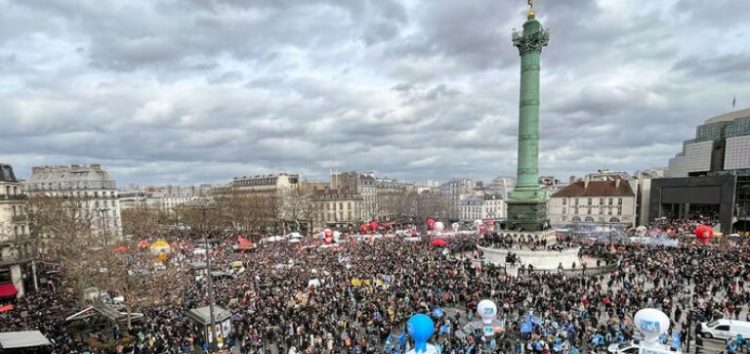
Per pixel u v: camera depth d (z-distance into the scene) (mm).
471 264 54594
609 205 108125
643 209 107688
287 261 57594
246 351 28375
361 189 158625
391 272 48375
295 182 166875
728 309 32969
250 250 70625
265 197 124062
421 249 65875
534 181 65875
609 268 51219
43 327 34812
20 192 59469
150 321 35375
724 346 29203
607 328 29469
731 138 99500
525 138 65375
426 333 13875
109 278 39312
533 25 62500
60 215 58719
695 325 31734
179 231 113062
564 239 72688
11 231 54781
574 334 28797
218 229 110875
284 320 33281
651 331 22188
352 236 83375
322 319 32906
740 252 55219
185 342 29703
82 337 33156
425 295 38094
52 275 60688
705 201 93188
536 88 64125
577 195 112750
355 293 39750
